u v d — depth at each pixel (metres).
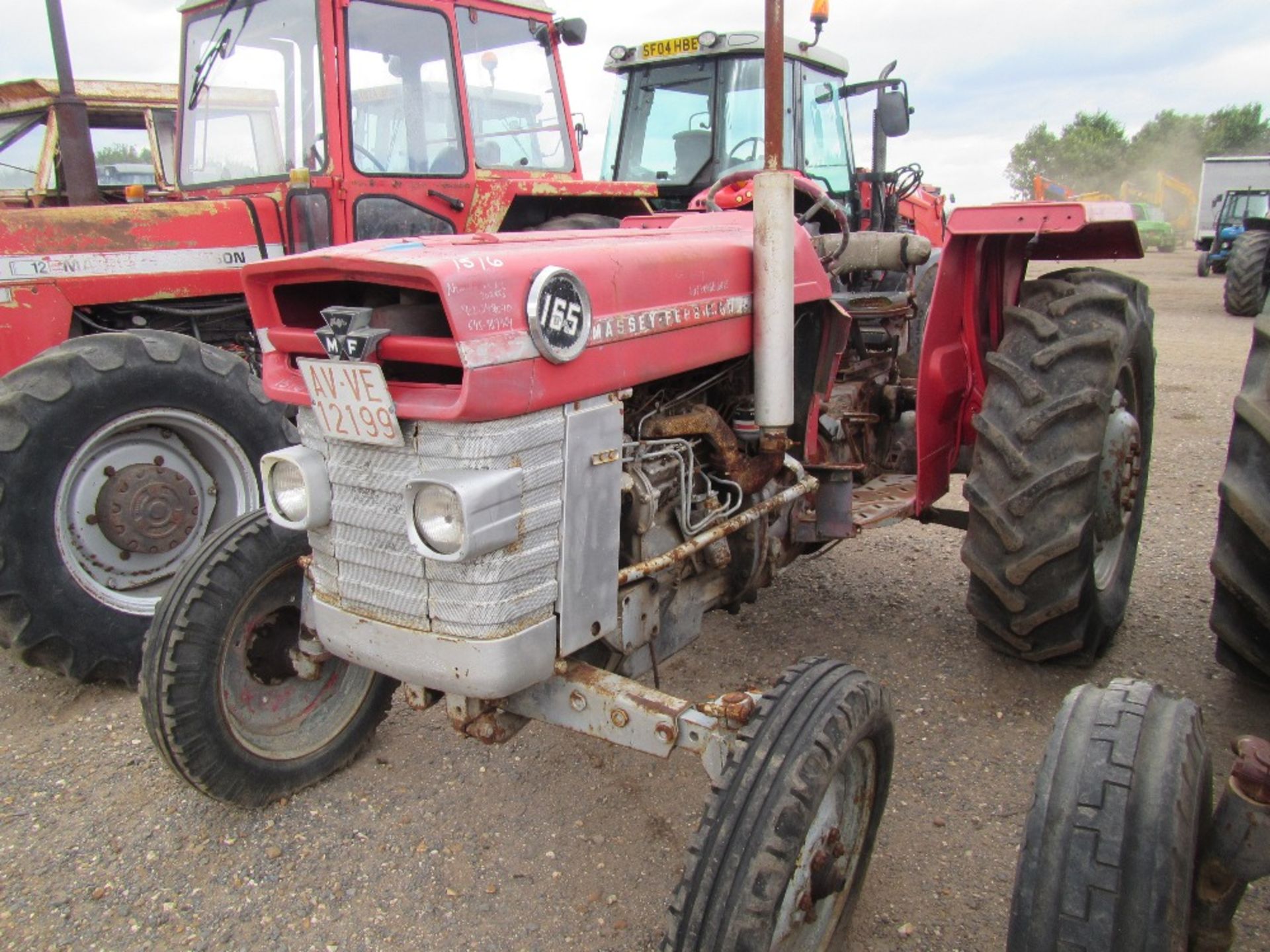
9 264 3.69
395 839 2.50
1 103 6.10
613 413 1.95
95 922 2.24
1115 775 1.55
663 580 2.33
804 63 5.92
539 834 2.52
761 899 1.59
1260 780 1.49
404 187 4.48
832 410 3.29
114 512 3.38
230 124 4.62
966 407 3.44
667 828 2.54
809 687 1.87
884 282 4.77
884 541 4.51
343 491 1.93
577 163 5.52
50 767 2.89
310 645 2.44
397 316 1.83
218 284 4.17
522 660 1.83
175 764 2.41
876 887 2.29
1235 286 12.27
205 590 2.39
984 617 3.00
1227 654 2.90
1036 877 1.53
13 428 3.10
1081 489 2.74
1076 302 2.92
